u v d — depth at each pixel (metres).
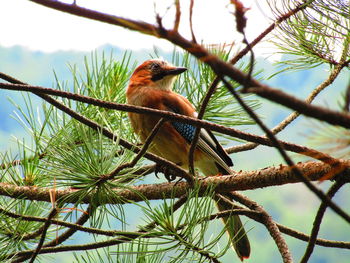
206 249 5.57
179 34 2.82
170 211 6.14
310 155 3.95
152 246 5.91
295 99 2.68
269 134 3.06
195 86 8.48
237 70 2.72
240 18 2.87
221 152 8.80
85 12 3.05
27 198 6.90
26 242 6.92
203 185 6.44
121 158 6.41
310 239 4.92
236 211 6.31
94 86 7.91
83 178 6.14
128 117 8.93
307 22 6.57
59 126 7.04
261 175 6.10
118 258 5.89
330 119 2.67
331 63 7.11
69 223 6.01
